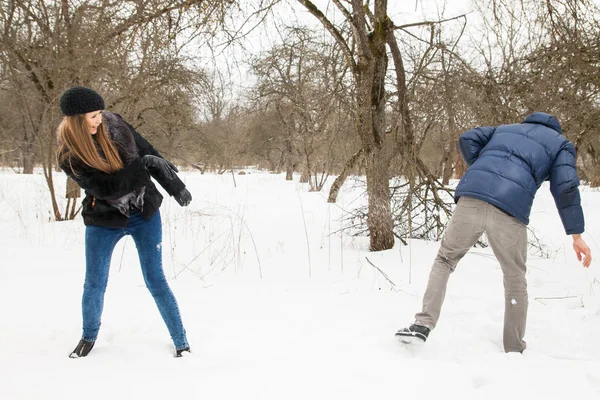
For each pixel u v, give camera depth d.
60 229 6.92
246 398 2.19
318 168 14.60
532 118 3.07
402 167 5.82
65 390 2.23
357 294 4.09
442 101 5.31
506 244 2.79
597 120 8.49
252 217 8.58
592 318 3.46
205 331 3.17
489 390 2.27
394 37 5.65
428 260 5.12
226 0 4.73
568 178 2.74
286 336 3.09
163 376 2.42
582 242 2.74
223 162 25.08
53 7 7.20
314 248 5.91
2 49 7.12
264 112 18.05
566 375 2.43
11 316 3.39
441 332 3.19
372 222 5.65
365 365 2.55
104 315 3.47
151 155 2.71
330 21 5.23
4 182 13.03
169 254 5.55
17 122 14.85
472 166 2.95
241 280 4.54
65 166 2.47
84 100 2.38
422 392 2.25
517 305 2.84
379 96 5.39
